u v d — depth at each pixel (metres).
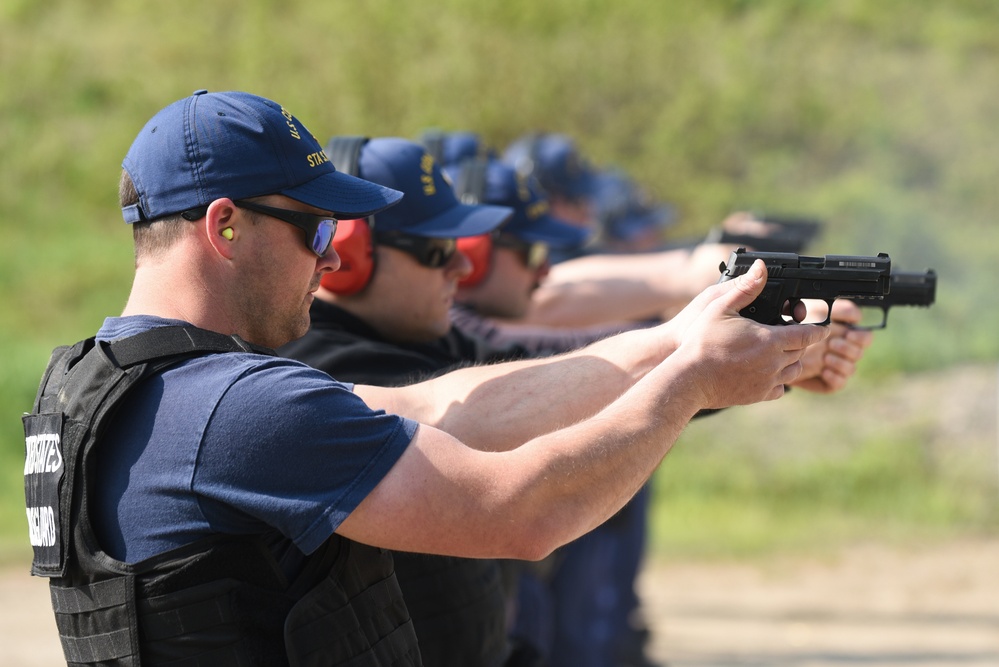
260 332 3.26
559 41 31.22
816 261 3.54
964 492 17.55
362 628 3.21
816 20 34.03
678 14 33.00
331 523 2.95
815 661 10.92
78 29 33.19
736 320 3.42
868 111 30.89
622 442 3.21
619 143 29.80
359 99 29.31
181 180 3.13
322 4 31.70
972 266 26.17
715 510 17.44
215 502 2.95
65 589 3.10
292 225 3.21
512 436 3.62
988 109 30.80
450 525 3.04
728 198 28.80
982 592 13.88
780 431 19.20
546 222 6.67
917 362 21.11
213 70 31.28
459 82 29.62
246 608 3.00
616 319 6.79
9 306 24.08
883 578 14.49
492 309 6.59
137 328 3.13
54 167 29.11
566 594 9.20
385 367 4.44
